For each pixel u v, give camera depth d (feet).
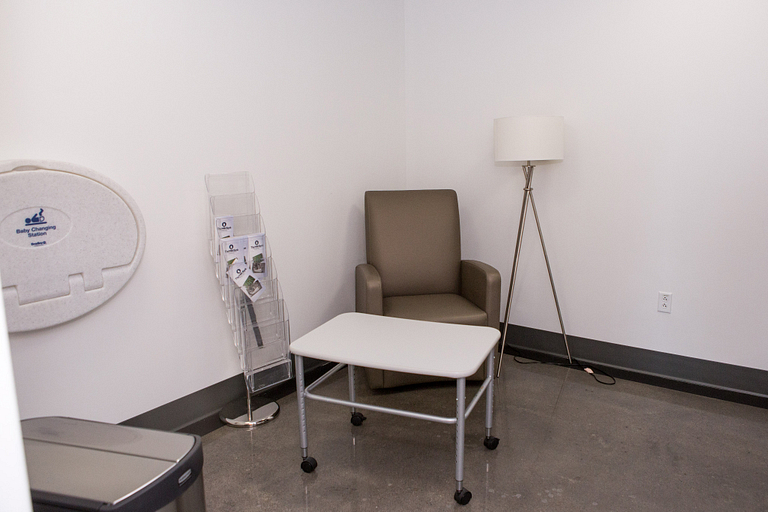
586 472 6.29
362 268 8.67
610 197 9.01
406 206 9.57
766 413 7.63
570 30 9.07
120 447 4.03
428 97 11.03
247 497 5.96
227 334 7.93
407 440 7.15
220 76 7.49
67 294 5.87
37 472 3.68
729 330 8.18
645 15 8.30
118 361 6.56
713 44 7.77
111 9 6.17
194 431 7.43
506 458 6.63
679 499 5.75
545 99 9.50
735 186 7.86
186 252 7.25
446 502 5.80
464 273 9.46
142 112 6.58
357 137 10.12
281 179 8.59
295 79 8.69
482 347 5.97
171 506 3.73
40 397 5.83
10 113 5.41
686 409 7.81
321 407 8.17
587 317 9.56
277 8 8.26
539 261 9.98
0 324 1.83
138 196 6.61
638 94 8.52
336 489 6.09
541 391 8.54
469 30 10.25
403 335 6.42
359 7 9.86
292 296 8.99
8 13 5.32
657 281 8.73
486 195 10.48
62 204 5.71
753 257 7.84
